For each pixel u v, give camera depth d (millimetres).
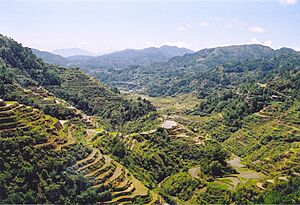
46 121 150750
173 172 166125
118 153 160000
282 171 148250
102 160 140000
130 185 133250
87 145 148875
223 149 189625
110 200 121312
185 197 146750
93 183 124938
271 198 122188
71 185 118438
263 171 160500
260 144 192625
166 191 151125
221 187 142875
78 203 114750
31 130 130875
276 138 190375
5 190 105938
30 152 119438
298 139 183375
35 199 108688
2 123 128375
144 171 157625
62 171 122000
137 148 173875
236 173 159875
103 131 188000
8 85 195125
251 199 130500
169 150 179750
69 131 164750
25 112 142375
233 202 133250
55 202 111500
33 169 113312
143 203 125438
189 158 177000
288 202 116312
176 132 197000
